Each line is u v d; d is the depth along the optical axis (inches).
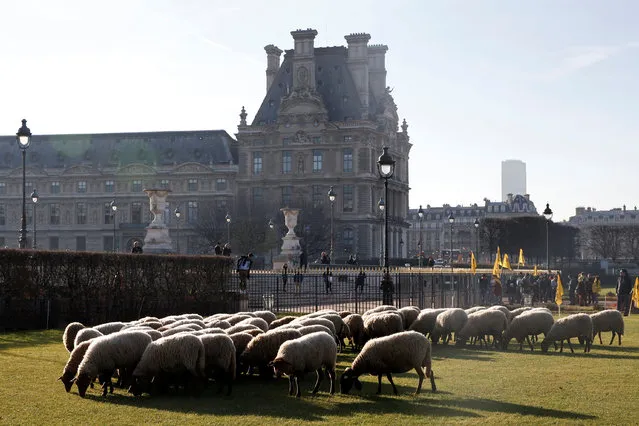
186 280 1941.4
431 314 1371.8
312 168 7155.5
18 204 7849.4
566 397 908.0
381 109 7485.2
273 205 7003.0
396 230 7691.9
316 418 801.6
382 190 7377.0
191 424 773.3
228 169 7465.6
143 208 7682.1
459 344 1387.8
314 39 7185.0
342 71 7283.5
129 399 892.6
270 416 810.2
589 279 2839.6
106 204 7746.1
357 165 7032.5
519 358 1245.7
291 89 7436.0
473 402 880.3
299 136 7165.4
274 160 7263.8
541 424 776.9
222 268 2039.9
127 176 7682.1
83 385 893.8
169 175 7608.3
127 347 916.0
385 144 7445.9
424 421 787.4
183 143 7765.8
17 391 917.8
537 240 6934.1
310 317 1234.6
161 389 921.5
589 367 1142.3
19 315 1612.9
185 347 897.5
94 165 7785.4
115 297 1774.1
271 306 2151.8
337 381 1023.0
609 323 1414.9
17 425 762.8
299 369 910.4
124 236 7657.5
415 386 981.2
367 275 2972.4
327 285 2566.4
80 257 1706.4
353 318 1293.1
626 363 1187.3
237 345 1016.2
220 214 6889.8
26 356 1189.7
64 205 7810.0
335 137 7086.6
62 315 1679.4
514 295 2942.9
